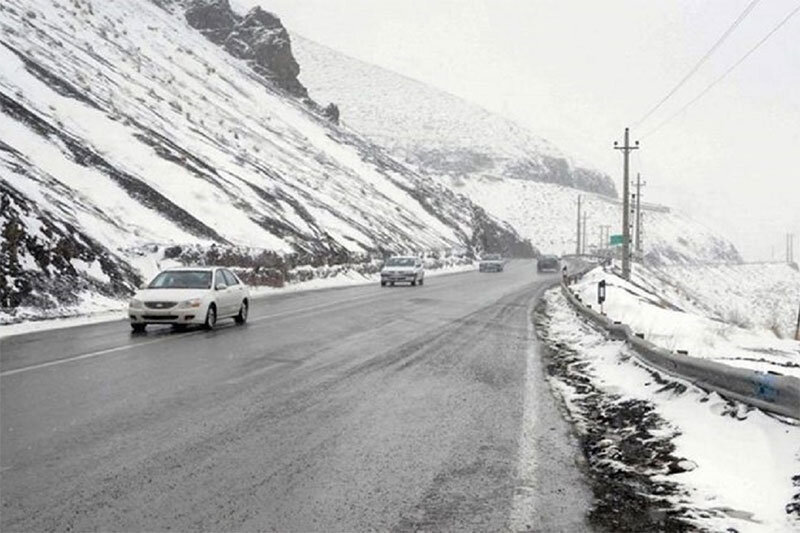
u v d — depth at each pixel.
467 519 5.55
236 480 6.34
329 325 19.52
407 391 10.58
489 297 32.22
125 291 24.44
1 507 5.55
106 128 39.97
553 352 15.37
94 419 8.39
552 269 64.69
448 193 119.81
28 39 45.41
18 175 26.03
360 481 6.40
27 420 8.27
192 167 43.09
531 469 6.90
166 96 57.22
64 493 5.89
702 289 132.25
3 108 32.38
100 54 55.56
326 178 69.81
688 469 6.93
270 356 13.62
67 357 12.95
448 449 7.54
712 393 9.20
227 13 106.56
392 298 30.77
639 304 27.50
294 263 40.44
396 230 71.31
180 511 5.56
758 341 20.14
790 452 6.95
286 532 5.20
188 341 15.56
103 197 31.39
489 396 10.41
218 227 37.59
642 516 5.73
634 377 11.48
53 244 22.28
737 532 5.43
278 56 105.75
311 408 9.26
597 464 7.18
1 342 14.96
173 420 8.45
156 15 87.00
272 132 72.94
